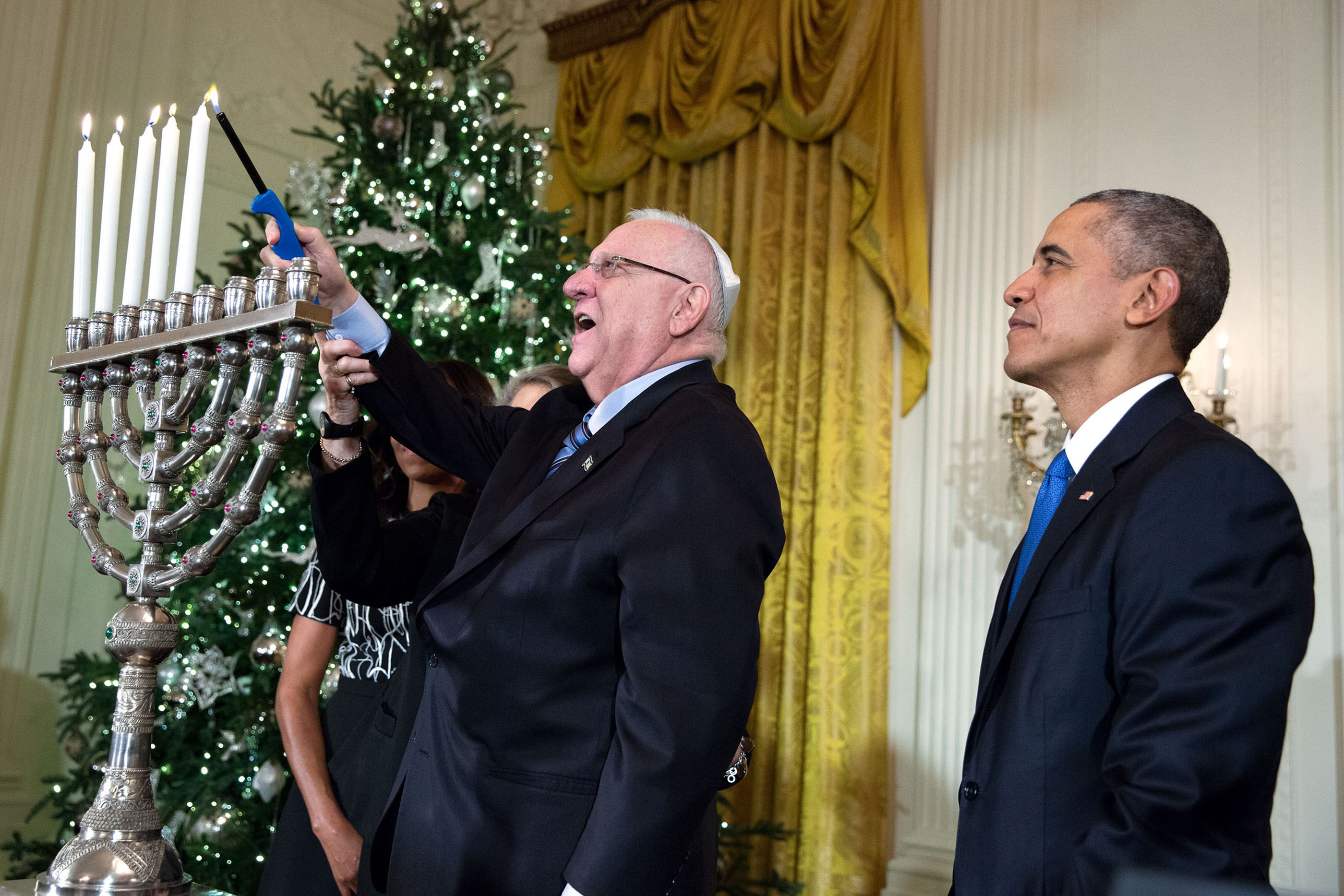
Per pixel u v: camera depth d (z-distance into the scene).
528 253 3.85
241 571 3.04
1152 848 0.92
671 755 1.08
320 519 1.49
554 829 1.16
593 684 1.21
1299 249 3.32
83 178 1.31
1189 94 3.65
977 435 3.88
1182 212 1.28
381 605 1.63
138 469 1.23
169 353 1.21
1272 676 0.96
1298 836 3.02
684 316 1.42
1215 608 0.99
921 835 3.80
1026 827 1.07
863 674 4.02
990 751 1.14
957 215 4.09
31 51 4.35
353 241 3.34
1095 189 3.82
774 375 4.54
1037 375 1.33
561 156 5.52
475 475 1.59
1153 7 3.78
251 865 2.74
